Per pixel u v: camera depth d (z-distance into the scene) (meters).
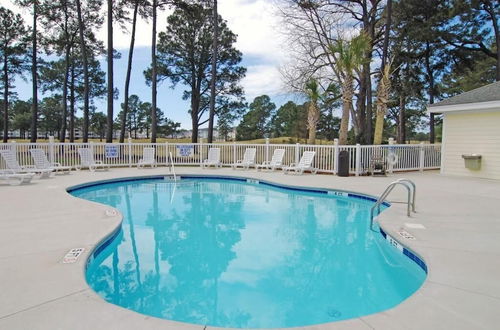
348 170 11.85
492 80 24.61
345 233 6.08
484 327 2.46
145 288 3.88
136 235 5.89
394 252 4.86
